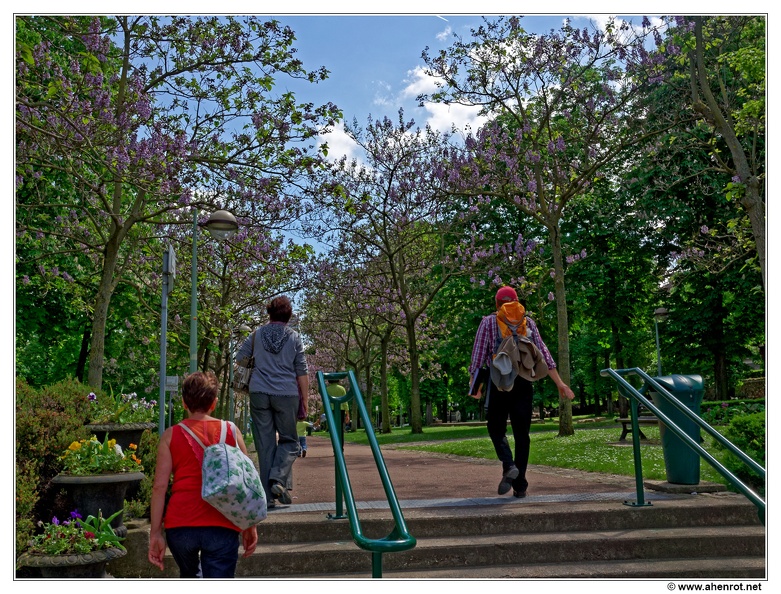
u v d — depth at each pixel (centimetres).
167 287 1047
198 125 1545
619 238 3247
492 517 619
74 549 540
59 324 2638
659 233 3198
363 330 4712
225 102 1541
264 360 701
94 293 2466
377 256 3114
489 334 736
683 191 2977
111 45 1464
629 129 1967
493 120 2134
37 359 3133
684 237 3064
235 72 1553
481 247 2839
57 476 610
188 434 426
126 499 718
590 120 1967
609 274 3394
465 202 2709
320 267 2927
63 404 748
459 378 5606
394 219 2786
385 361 3831
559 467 1159
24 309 2483
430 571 551
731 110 1800
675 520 644
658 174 2919
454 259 3062
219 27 1525
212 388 446
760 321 2998
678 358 3194
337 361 5762
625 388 672
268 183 1545
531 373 715
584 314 3612
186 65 1542
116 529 602
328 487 913
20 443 627
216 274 2578
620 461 1122
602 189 3250
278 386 693
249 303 2692
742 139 2519
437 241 3122
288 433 702
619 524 634
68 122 1238
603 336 4241
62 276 2288
